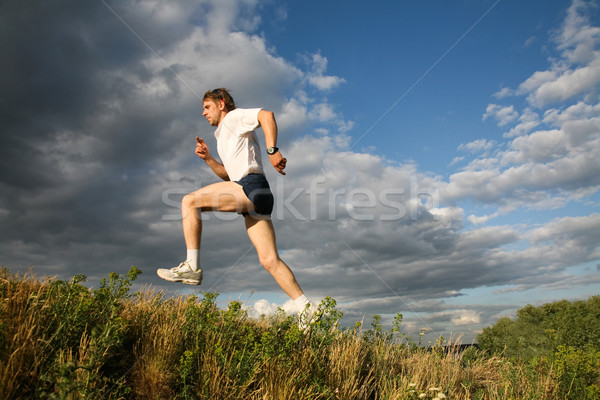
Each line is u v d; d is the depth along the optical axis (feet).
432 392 10.85
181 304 13.52
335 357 11.71
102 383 8.11
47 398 7.10
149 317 11.20
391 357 14.03
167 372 8.90
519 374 13.87
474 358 17.19
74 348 8.66
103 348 8.02
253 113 11.75
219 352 9.25
